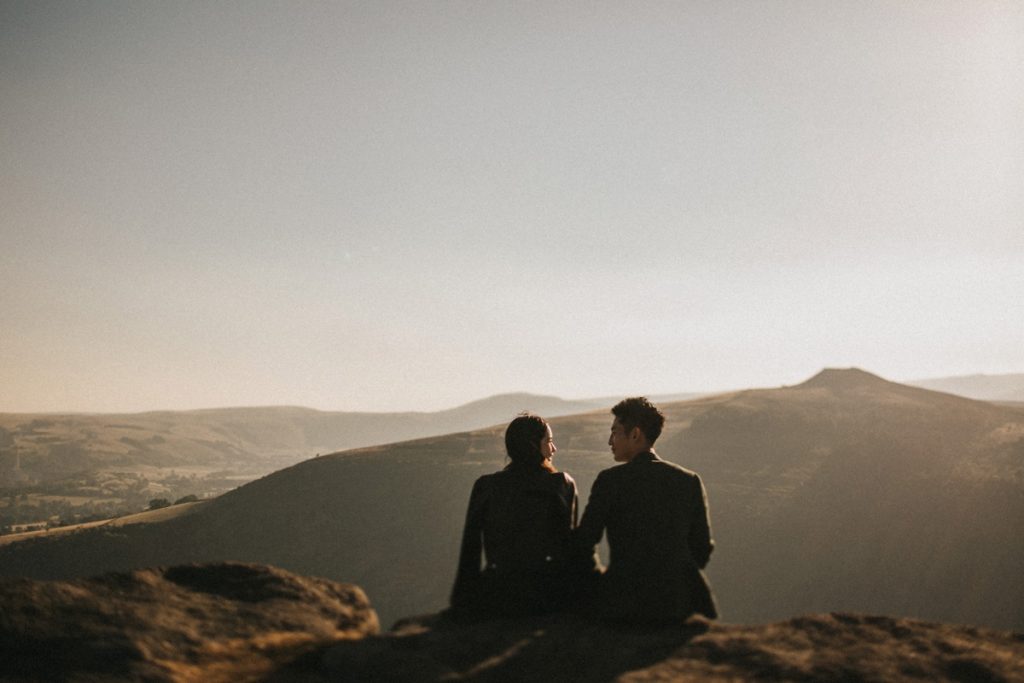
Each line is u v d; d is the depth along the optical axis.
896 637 4.03
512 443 5.45
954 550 81.81
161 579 4.32
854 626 4.21
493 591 5.02
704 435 125.06
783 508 96.94
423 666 3.71
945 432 106.75
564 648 4.05
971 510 85.50
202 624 3.90
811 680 3.49
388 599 96.31
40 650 3.37
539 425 5.52
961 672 3.54
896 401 137.75
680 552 4.83
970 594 76.25
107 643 3.48
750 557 90.12
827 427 124.56
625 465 5.20
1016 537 78.94
